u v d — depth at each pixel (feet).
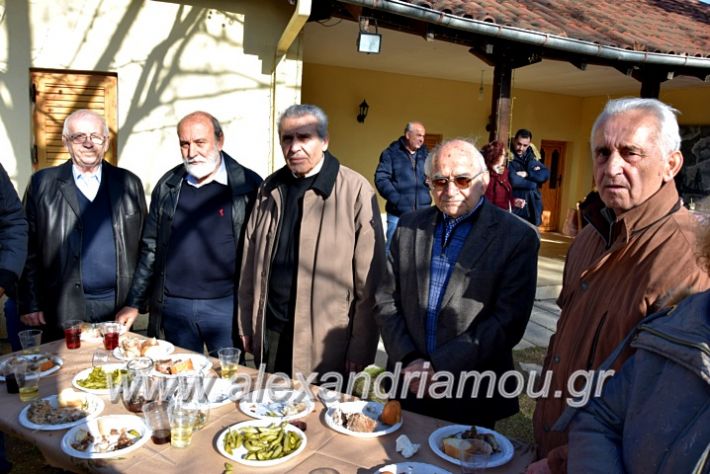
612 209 5.59
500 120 18.35
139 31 15.74
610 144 5.13
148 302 10.69
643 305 4.83
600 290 5.41
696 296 3.99
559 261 27.96
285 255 9.23
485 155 18.26
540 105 35.27
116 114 15.98
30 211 10.43
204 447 5.88
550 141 37.47
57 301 10.42
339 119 28.66
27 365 7.25
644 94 21.63
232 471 5.41
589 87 32.48
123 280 10.74
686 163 32.50
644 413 3.86
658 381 3.85
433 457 5.79
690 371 3.67
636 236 5.16
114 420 6.27
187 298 10.05
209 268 10.03
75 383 7.36
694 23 27.17
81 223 10.43
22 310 10.50
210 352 10.22
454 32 16.80
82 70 15.61
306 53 24.88
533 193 21.75
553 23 18.88
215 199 10.18
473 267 7.48
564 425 4.66
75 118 10.27
